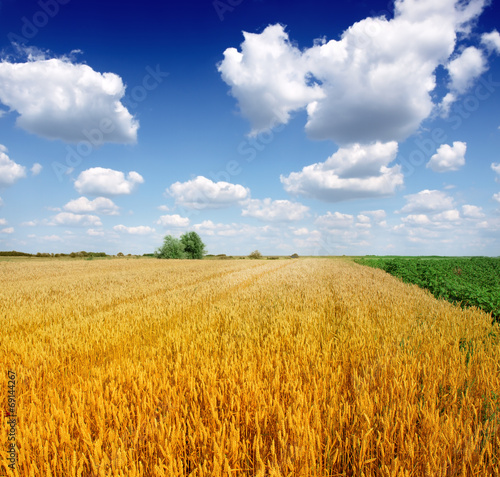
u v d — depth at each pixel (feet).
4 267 93.45
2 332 20.51
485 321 21.30
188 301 30.94
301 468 6.85
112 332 19.29
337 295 33.94
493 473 7.20
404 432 8.25
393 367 12.10
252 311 24.84
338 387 10.57
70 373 13.39
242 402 9.51
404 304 27.20
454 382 10.58
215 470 6.58
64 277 66.23
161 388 10.51
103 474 6.40
